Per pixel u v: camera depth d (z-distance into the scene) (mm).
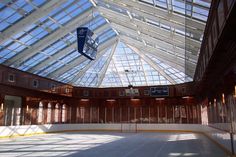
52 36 26203
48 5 21906
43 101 34000
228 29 7457
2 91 26578
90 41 19953
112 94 40250
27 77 29906
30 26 23375
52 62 31453
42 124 33375
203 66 15297
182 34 20469
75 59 34281
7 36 22484
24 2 20469
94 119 40500
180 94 36344
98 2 24469
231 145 13742
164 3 16844
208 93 23406
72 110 39812
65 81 38562
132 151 16266
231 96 13352
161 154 14867
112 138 26281
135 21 23234
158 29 22016
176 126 36531
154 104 38406
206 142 21562
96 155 14570
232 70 11977
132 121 39125
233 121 13203
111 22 29219
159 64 37062
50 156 14219
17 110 29734
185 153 15211
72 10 24469
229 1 6316
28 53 26672
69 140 24125
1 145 19797
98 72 40875
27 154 14984
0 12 20281
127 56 38062
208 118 26234
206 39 12484
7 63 26797
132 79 41625
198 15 15180
